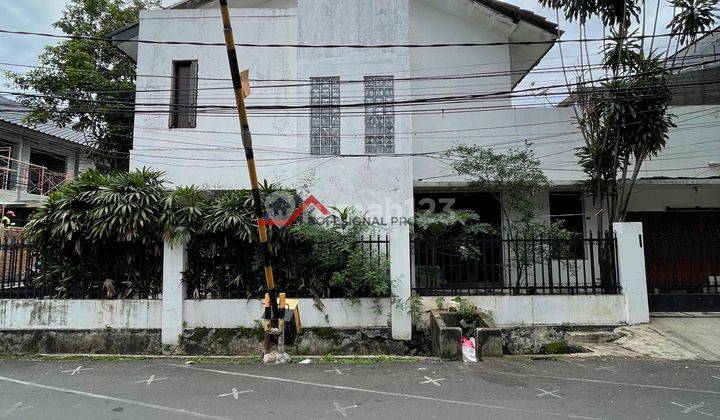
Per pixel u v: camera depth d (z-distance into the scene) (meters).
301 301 7.89
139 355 7.59
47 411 4.98
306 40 10.92
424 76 12.54
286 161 10.85
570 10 9.80
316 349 7.72
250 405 5.11
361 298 7.87
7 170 16.69
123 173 8.48
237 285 8.08
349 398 5.31
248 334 7.78
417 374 6.23
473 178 11.16
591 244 8.57
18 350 7.81
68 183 8.41
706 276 9.55
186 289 8.00
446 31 12.63
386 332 7.79
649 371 6.30
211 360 7.15
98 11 16.73
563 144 11.59
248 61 11.23
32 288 8.16
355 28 10.88
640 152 9.20
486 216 12.36
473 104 12.23
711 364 6.64
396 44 10.80
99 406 5.13
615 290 8.44
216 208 7.93
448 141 11.89
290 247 8.14
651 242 10.06
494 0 11.88
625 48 9.21
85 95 14.84
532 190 10.17
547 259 9.12
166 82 11.32
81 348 7.82
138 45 11.75
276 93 11.02
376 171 10.31
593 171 9.88
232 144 11.09
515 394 5.41
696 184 10.96
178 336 7.76
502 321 8.25
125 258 8.14
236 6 13.23
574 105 10.52
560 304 8.27
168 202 7.78
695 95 14.10
